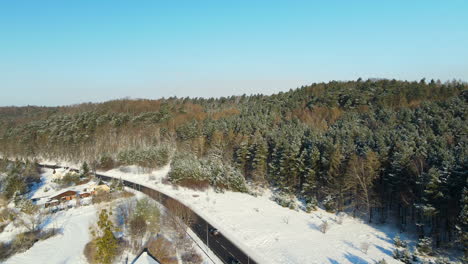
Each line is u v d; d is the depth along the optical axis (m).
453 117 75.88
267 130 92.75
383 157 56.94
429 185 42.47
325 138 70.94
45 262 43.69
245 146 80.31
